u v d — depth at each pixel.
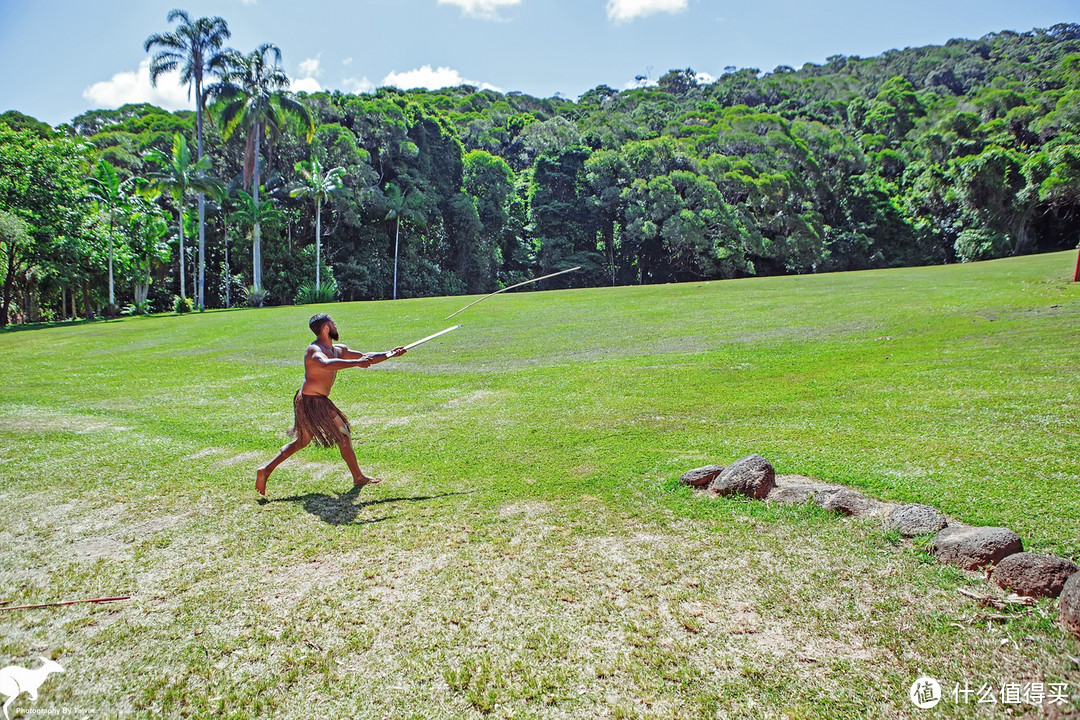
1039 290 16.61
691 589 4.19
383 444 7.94
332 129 55.16
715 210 56.25
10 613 4.21
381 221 58.81
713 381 10.64
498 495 5.95
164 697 3.36
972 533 4.33
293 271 51.88
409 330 19.34
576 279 66.00
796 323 15.70
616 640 3.70
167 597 4.35
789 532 4.89
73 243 38.97
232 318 26.80
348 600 4.22
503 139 83.06
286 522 5.52
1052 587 3.78
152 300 49.94
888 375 9.88
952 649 3.46
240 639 3.84
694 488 5.86
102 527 5.55
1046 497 5.06
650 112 90.06
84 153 45.84
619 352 14.02
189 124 58.12
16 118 50.91
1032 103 64.88
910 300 17.31
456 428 8.60
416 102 66.12
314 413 6.07
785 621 3.80
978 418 7.31
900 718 3.00
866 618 3.78
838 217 63.34
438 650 3.67
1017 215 53.84
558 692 3.29
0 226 34.09
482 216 66.88
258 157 46.25
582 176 66.62
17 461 7.59
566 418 8.84
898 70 113.25
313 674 3.51
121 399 11.60
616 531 5.08
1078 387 8.08
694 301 21.48
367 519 5.52
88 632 3.97
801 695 3.20
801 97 96.50
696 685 3.30
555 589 4.26
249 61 45.50
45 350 19.64
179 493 6.32
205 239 52.00
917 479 5.69
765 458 6.11
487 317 20.92
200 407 10.66
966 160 54.53
